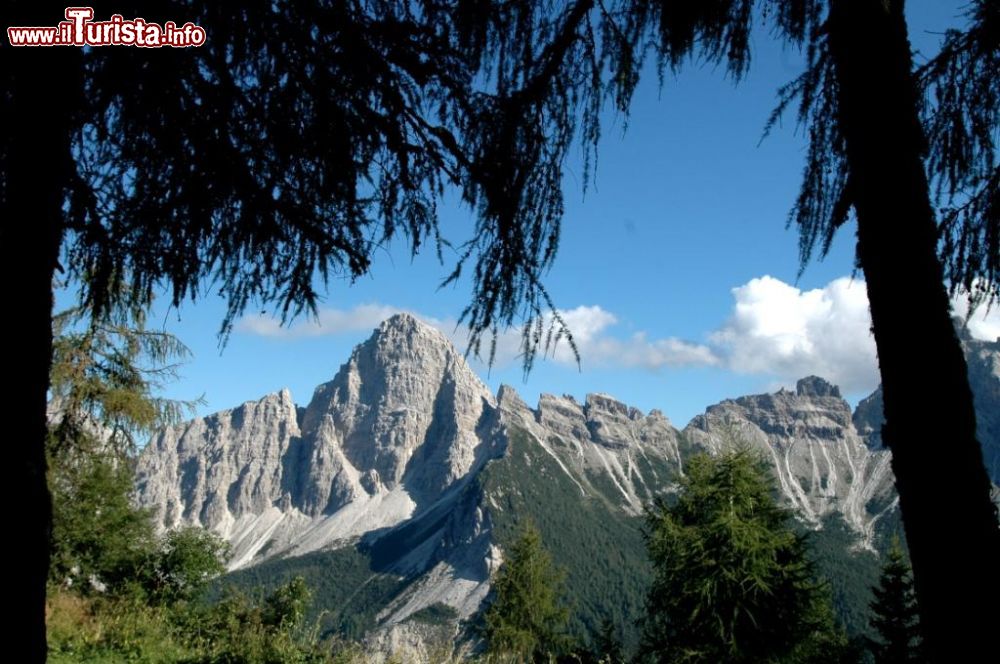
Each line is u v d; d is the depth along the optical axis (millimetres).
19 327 2332
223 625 12961
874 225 2836
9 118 2391
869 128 2906
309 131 3029
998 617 2354
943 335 2676
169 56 2662
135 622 10984
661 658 20234
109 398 13008
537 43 3434
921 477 2549
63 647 9469
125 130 2955
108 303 3170
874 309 2814
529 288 3355
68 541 14914
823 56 3330
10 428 2275
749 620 19531
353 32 2805
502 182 3248
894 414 2672
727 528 19656
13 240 2350
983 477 2535
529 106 3467
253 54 2951
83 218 2920
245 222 3213
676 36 3268
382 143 3137
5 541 2221
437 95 3301
